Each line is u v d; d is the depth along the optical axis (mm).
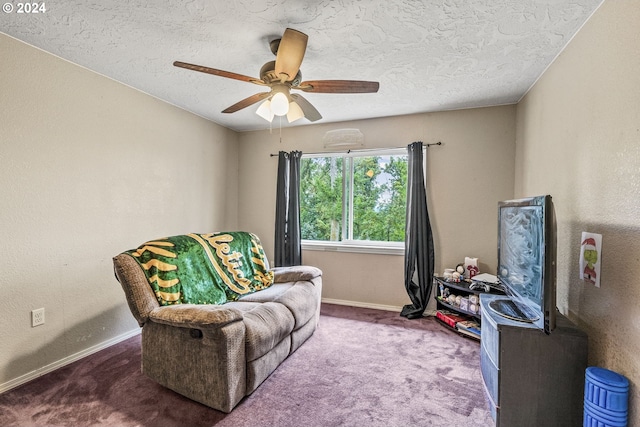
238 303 2262
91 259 2338
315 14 1611
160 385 1889
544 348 1457
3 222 1843
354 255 3531
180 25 1729
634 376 1205
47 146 2049
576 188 1714
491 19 1645
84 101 2268
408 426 1569
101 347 2396
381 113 3256
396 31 1766
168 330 1796
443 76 2355
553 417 1457
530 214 1609
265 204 3986
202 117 3461
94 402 1732
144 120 2754
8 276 1866
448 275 2949
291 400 1771
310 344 2479
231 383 1658
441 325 2881
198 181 3416
